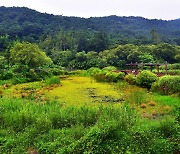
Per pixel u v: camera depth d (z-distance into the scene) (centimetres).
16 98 1795
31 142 1054
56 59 6650
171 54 6488
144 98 1839
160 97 1947
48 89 2444
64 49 8344
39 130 1130
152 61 5909
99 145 957
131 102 1762
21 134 1102
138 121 1160
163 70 4003
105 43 8550
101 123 1066
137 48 6562
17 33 10888
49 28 12562
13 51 4247
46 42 8675
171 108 1561
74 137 1048
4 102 1479
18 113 1256
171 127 1101
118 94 2183
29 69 3794
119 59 6228
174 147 1008
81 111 1289
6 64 4331
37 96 2058
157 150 975
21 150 994
